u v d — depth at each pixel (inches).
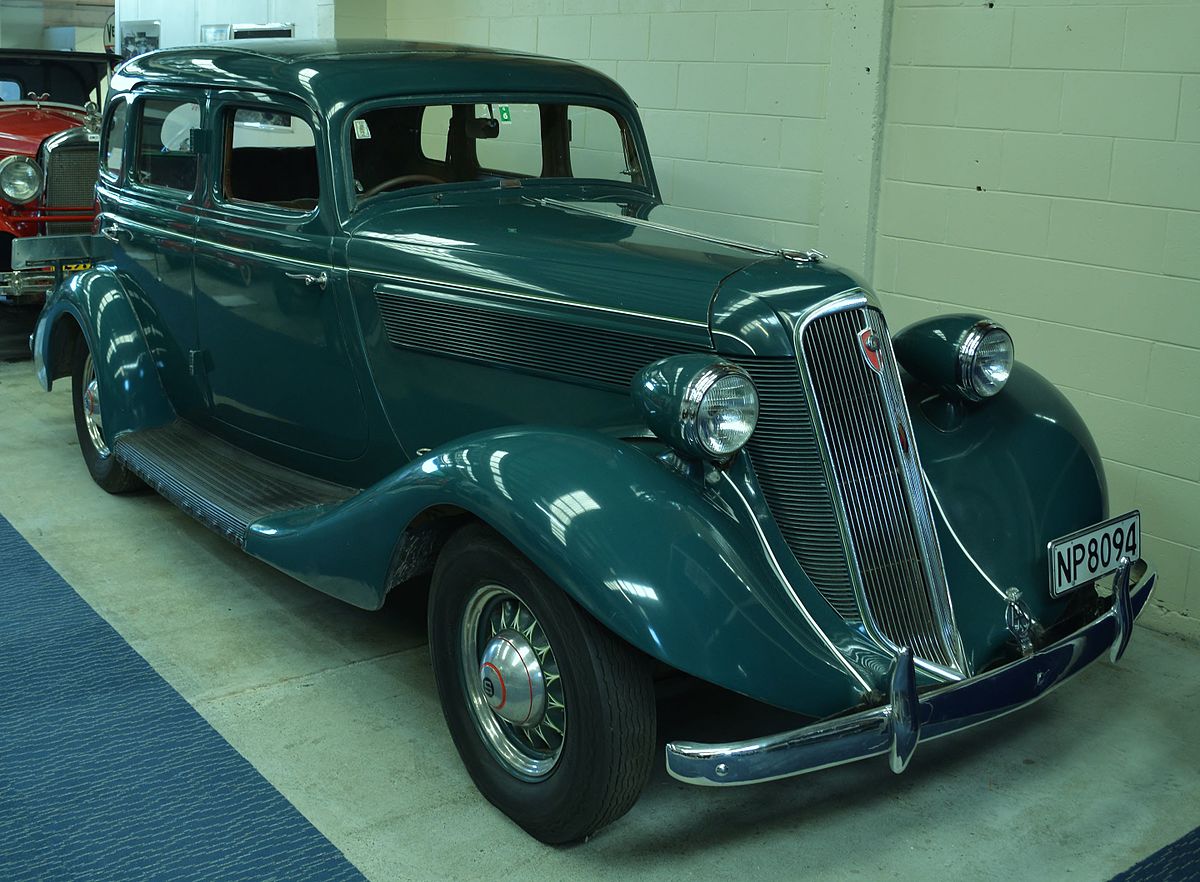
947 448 127.6
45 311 195.3
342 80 144.3
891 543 110.9
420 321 135.3
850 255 191.0
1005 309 174.4
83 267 264.5
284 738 124.3
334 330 145.6
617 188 166.2
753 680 96.1
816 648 102.8
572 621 98.3
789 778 120.0
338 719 128.6
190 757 119.9
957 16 173.0
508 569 103.3
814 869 105.0
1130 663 147.3
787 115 199.0
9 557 168.9
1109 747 126.8
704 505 103.3
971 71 172.6
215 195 160.7
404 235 137.7
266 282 153.0
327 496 151.1
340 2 283.1
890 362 113.4
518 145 158.9
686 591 95.7
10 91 329.4
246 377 162.2
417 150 149.5
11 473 203.5
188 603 156.4
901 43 180.9
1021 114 167.5
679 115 217.5
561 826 104.0
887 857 106.9
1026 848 108.6
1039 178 167.0
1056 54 162.2
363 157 144.2
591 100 163.9
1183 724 132.1
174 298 172.7
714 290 113.0
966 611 115.7
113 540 176.6
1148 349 158.4
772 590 105.0
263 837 107.0
